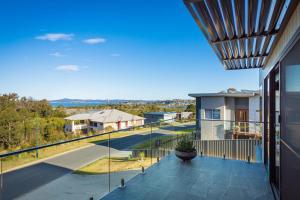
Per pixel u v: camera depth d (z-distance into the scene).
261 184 3.60
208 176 3.97
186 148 4.88
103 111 34.72
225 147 9.09
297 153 1.78
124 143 9.20
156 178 3.88
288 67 2.07
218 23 2.32
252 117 13.23
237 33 2.68
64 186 7.84
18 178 8.09
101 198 3.15
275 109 3.68
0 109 21.98
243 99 13.82
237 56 4.09
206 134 13.25
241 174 4.07
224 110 13.36
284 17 2.03
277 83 3.52
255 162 4.85
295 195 1.87
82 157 12.88
